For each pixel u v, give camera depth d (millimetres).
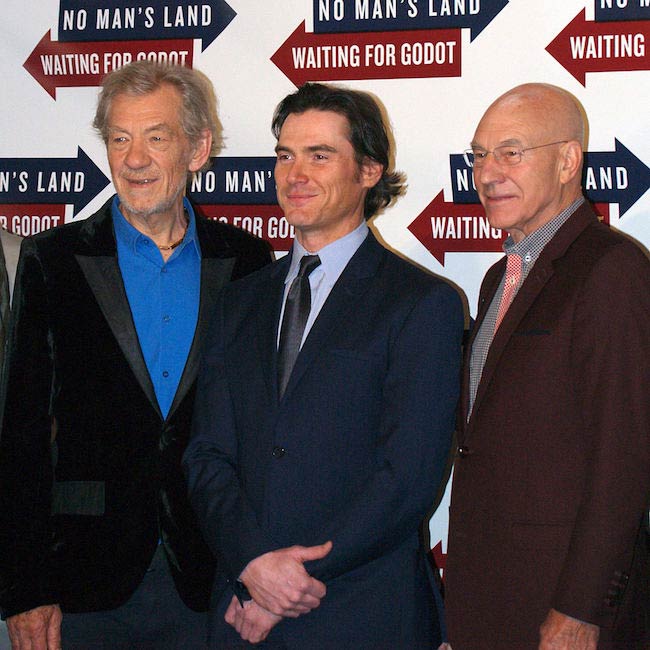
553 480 1659
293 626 1689
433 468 1698
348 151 1812
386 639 1672
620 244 1684
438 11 2621
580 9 2545
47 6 2809
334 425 1712
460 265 2648
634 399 1590
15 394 1919
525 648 1652
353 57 2672
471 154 1959
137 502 1928
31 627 1900
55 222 2824
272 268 1972
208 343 1952
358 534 1629
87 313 1950
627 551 1592
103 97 2029
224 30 2730
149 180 1977
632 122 2531
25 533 1902
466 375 1913
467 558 1751
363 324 1759
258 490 1744
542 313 1711
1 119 2838
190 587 1943
